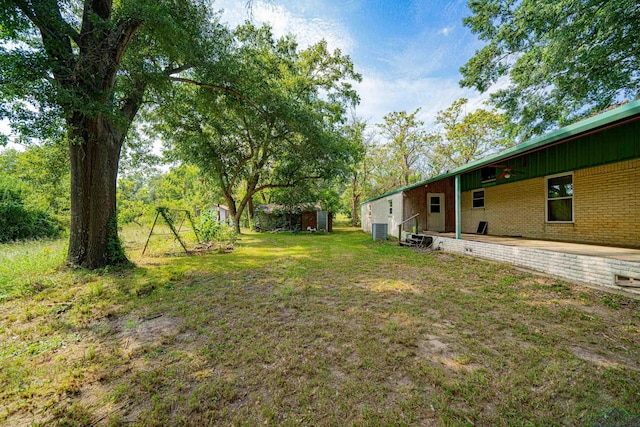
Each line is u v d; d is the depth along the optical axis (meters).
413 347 2.62
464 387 1.99
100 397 1.97
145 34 6.42
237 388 2.05
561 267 4.73
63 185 10.34
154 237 13.44
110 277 5.57
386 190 25.84
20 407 1.87
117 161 7.01
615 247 5.33
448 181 11.98
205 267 6.68
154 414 1.78
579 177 6.23
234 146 16.33
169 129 13.65
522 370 2.20
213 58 7.74
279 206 21.02
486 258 6.62
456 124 20.98
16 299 4.16
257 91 9.73
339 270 6.13
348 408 1.81
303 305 3.86
